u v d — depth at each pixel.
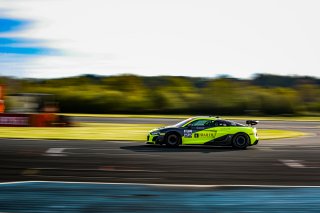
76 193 8.62
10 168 11.20
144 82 79.81
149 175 10.61
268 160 13.52
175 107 63.66
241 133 16.55
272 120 43.72
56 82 74.88
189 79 77.50
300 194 8.87
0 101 28.55
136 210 7.48
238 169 11.73
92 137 19.98
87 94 63.00
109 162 12.48
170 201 8.15
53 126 27.53
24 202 7.86
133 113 62.47
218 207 7.77
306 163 13.08
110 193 8.69
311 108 67.81
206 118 16.78
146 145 16.92
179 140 16.39
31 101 30.44
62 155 13.63
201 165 12.25
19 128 25.28
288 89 72.69
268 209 7.69
